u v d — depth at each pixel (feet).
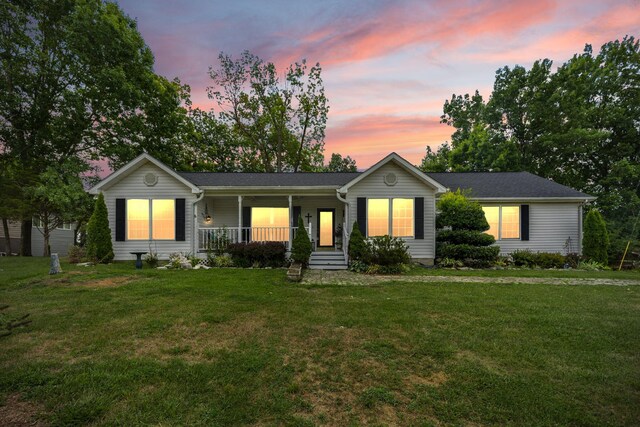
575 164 79.56
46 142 54.75
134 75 56.29
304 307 19.34
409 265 38.70
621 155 77.30
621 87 76.59
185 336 14.38
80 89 54.29
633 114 73.61
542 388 10.09
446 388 10.09
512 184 50.24
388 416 8.68
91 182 58.08
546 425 8.30
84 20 48.80
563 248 46.19
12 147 51.11
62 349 12.78
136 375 10.59
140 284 25.70
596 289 25.23
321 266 38.22
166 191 42.14
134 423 8.18
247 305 19.61
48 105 52.54
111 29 51.16
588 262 41.98
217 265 38.14
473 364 11.78
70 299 20.66
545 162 79.20
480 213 40.19
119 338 14.03
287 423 8.30
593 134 68.74
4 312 17.67
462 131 94.99
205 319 16.69
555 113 73.56
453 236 40.22
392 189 41.93
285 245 40.86
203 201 45.19
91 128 56.49
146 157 40.93
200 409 8.80
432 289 25.03
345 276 31.89
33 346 13.03
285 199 49.03
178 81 79.66
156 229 42.14
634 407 9.11
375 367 11.53
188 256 39.70
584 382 10.46
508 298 21.89
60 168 49.98
